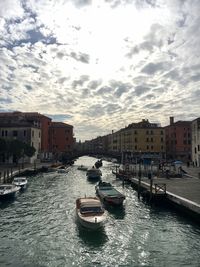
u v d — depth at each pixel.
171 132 99.06
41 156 86.75
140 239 19.00
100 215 21.14
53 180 50.84
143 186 35.09
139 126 102.94
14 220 23.47
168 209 27.56
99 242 18.44
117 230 20.92
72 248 17.47
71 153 100.94
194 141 63.59
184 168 55.72
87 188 41.34
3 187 32.53
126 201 31.69
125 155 98.50
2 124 74.88
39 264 15.30
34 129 77.50
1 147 58.25
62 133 106.75
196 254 16.62
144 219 23.92
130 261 15.72
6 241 18.62
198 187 33.38
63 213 25.69
